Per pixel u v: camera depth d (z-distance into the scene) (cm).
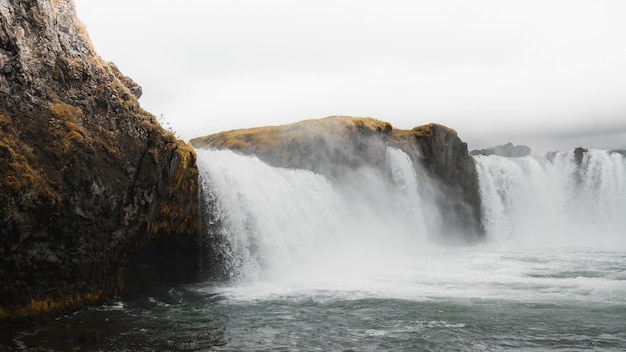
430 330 2077
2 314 1888
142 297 2612
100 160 2256
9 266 1880
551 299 2662
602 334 2020
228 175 3350
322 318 2267
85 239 2189
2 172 1834
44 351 1658
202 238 3042
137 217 2442
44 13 2345
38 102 2158
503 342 1925
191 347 1806
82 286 2253
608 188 7744
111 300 2459
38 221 1953
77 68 2411
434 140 6375
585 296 2738
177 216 2742
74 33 2538
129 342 1831
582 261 4459
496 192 7288
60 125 2161
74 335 1861
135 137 2473
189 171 2798
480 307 2481
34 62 2220
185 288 2906
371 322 2202
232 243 3238
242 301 2603
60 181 2041
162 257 2875
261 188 3706
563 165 8144
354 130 5406
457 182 6688
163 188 2586
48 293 2077
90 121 2327
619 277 3475
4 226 1814
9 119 1998
